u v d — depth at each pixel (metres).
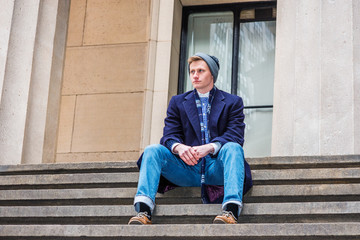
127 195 5.37
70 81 11.80
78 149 11.43
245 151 11.32
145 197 4.61
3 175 6.27
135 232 4.29
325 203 4.68
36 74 8.27
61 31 8.76
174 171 4.95
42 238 4.53
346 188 4.95
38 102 8.22
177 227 4.23
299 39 7.48
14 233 4.57
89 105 11.60
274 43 11.70
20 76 8.10
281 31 7.80
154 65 11.28
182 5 12.07
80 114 11.59
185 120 5.22
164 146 4.99
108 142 11.31
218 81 11.71
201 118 5.21
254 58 11.70
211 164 4.90
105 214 5.08
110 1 12.01
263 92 11.52
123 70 11.57
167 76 11.18
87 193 5.48
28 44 8.25
